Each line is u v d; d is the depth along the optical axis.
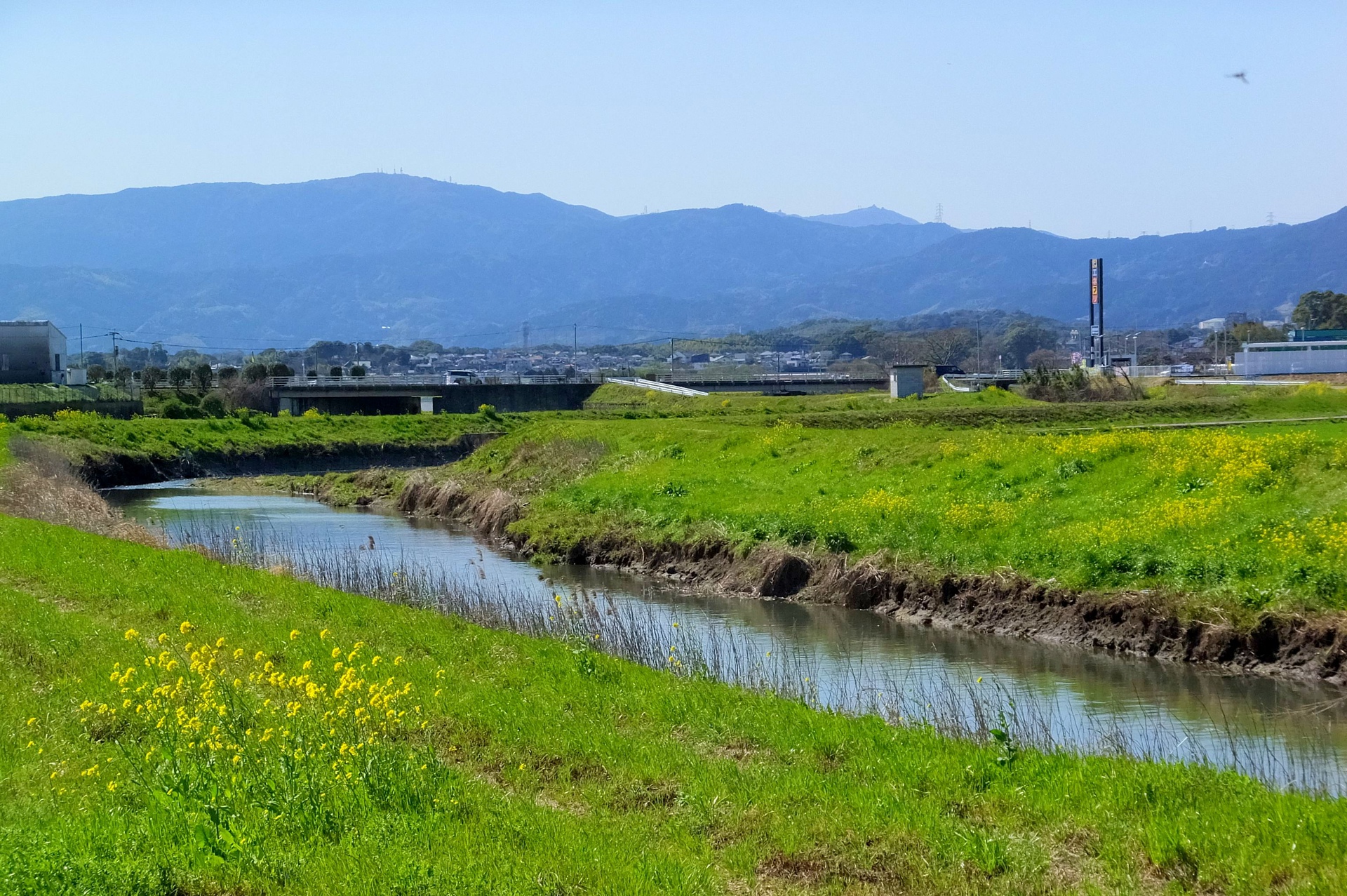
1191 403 69.12
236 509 54.22
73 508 42.19
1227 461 29.33
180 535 41.34
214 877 9.55
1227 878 9.70
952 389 108.00
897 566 28.97
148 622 19.94
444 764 12.73
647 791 12.38
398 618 21.03
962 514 30.20
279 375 120.69
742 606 29.31
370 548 39.75
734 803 11.90
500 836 10.58
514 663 17.98
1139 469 30.83
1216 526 25.78
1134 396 84.19
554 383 118.44
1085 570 25.70
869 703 18.88
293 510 53.97
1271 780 13.99
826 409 85.06
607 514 39.75
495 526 43.94
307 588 24.22
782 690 18.28
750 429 52.41
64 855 9.40
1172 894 9.62
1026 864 10.26
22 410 85.50
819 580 30.08
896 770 12.91
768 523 33.53
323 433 82.25
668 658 20.62
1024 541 27.98
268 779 11.44
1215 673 21.81
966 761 13.26
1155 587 24.33
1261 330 197.12
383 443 81.31
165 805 10.80
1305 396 73.44
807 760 13.45
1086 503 29.86
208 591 22.83
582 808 12.02
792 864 10.55
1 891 8.76
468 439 83.44
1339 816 10.64
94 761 12.61
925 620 27.08
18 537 29.72
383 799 11.46
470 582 33.00
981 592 26.94
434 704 15.09
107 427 74.94
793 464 41.16
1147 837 10.52
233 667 16.62
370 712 13.23
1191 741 17.28
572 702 15.80
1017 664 22.69
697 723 14.95
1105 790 11.84
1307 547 23.61
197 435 76.75
